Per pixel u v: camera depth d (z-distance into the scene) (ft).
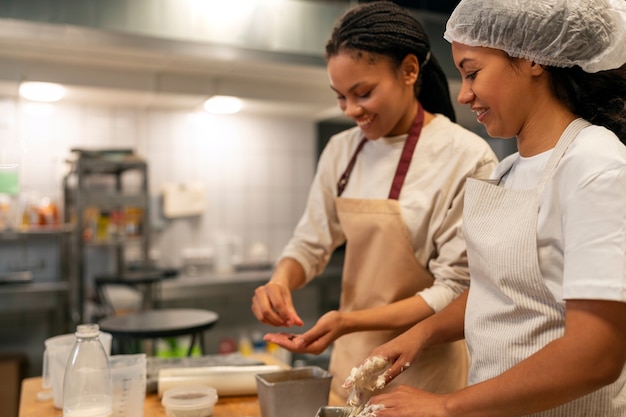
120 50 9.82
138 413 4.42
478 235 3.33
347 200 5.01
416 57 4.60
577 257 2.67
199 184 13.91
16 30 8.76
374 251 4.86
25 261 12.48
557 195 2.94
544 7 2.83
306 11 10.23
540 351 2.72
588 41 2.91
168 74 11.91
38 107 12.54
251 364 5.46
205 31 9.61
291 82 12.79
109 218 11.89
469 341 3.53
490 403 2.75
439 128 4.88
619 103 3.13
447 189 4.66
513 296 3.15
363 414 3.11
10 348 12.28
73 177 12.66
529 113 3.18
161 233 13.73
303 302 14.78
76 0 8.92
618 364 2.62
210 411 4.53
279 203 14.85
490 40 3.01
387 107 4.52
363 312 4.42
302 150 15.08
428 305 4.43
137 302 13.06
